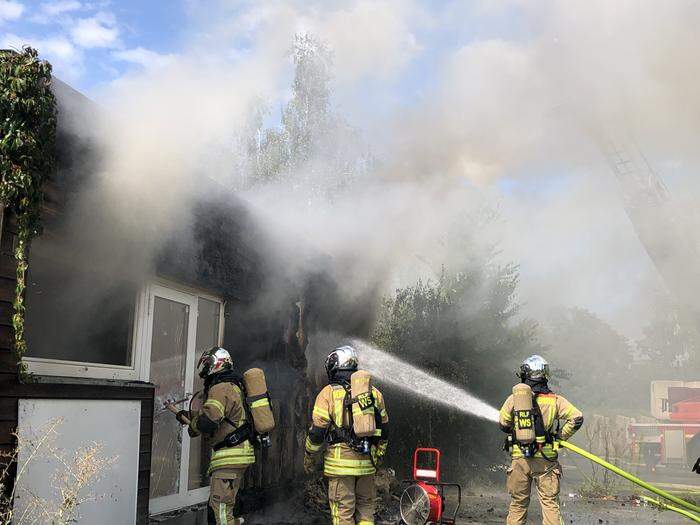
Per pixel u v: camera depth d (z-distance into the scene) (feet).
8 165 12.87
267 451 24.95
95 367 16.26
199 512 20.03
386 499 27.66
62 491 12.95
